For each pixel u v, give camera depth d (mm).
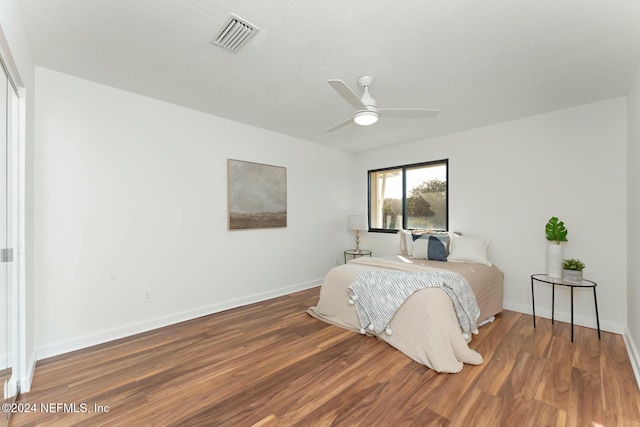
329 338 2678
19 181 1866
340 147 4926
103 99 2625
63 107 2418
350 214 5293
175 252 3090
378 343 2562
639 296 2154
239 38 1921
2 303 1656
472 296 2652
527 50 2031
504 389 1883
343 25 1777
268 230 4000
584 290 2996
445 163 4141
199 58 2172
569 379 1988
